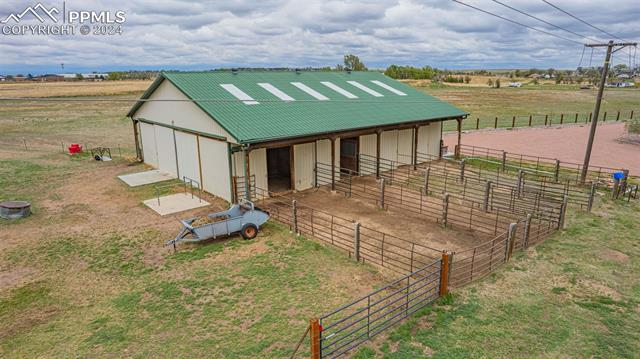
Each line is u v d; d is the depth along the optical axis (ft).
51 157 92.48
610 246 44.11
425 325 30.27
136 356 27.63
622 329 29.84
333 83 90.38
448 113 86.99
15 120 162.40
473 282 36.42
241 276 38.22
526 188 60.70
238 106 63.16
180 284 36.99
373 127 70.33
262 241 46.19
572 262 40.37
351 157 75.31
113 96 273.54
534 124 146.82
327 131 62.85
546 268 39.14
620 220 52.01
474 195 63.26
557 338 28.81
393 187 68.28
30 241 46.65
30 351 28.35
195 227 43.57
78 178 73.61
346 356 26.94
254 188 60.59
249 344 28.55
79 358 27.55
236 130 55.62
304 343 28.48
